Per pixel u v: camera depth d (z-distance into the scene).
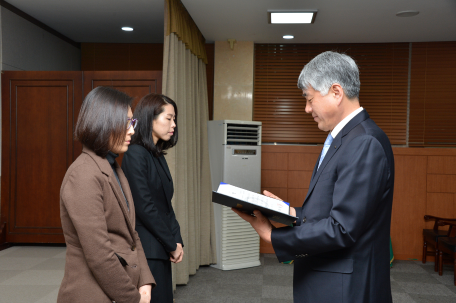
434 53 4.46
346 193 1.13
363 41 4.46
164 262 1.83
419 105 4.49
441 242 3.79
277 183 4.58
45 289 2.95
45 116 4.24
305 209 1.32
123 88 4.11
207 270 3.90
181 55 3.37
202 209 4.00
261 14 3.58
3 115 4.22
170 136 2.01
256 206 1.17
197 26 3.96
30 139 4.26
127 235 1.28
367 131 1.19
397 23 3.79
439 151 4.39
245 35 4.27
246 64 4.51
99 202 1.15
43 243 4.38
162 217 1.91
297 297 1.30
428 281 3.64
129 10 3.93
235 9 3.46
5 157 4.25
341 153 1.21
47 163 4.25
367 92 4.55
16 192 4.26
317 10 3.44
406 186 4.43
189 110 3.65
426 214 4.41
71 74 4.19
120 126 1.24
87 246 1.09
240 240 3.99
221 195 1.19
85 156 1.22
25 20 4.13
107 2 3.72
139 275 1.28
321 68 1.25
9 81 4.14
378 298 1.21
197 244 3.85
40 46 4.41
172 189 2.01
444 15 3.55
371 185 1.13
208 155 4.12
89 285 1.13
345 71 1.23
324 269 1.22
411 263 4.27
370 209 1.13
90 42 5.18
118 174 1.39
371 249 1.20
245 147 3.99
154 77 4.07
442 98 4.45
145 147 1.89
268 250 4.57
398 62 4.52
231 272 3.83
